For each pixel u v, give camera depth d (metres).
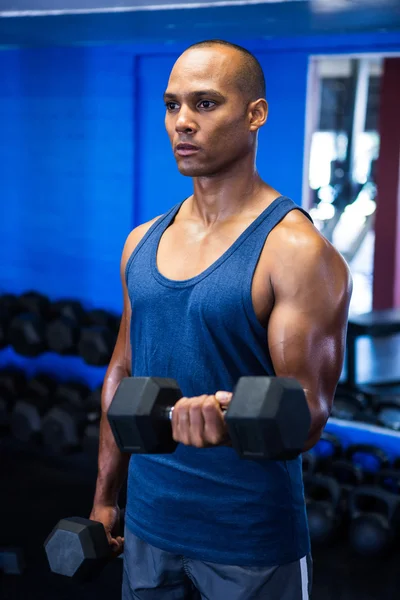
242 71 1.13
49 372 3.96
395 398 3.68
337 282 1.12
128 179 3.65
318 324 1.10
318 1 2.44
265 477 1.16
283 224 1.14
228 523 1.16
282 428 0.89
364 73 6.97
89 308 3.84
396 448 2.95
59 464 3.44
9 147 3.92
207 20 2.80
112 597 2.33
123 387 0.99
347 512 2.73
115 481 1.36
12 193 3.96
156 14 2.71
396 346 4.87
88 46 3.64
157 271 1.21
